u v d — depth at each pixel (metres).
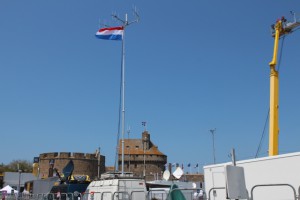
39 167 94.25
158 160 115.31
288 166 17.19
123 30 36.56
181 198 13.21
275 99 29.48
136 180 22.75
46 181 41.41
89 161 95.31
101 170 99.31
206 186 21.56
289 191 16.92
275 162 17.78
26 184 55.00
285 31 30.92
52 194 27.45
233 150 9.07
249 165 18.98
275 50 30.75
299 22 30.17
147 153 115.31
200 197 21.23
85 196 24.88
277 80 29.91
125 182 22.38
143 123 93.69
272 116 29.03
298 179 16.64
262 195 18.11
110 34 36.53
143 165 114.00
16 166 119.25
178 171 31.98
